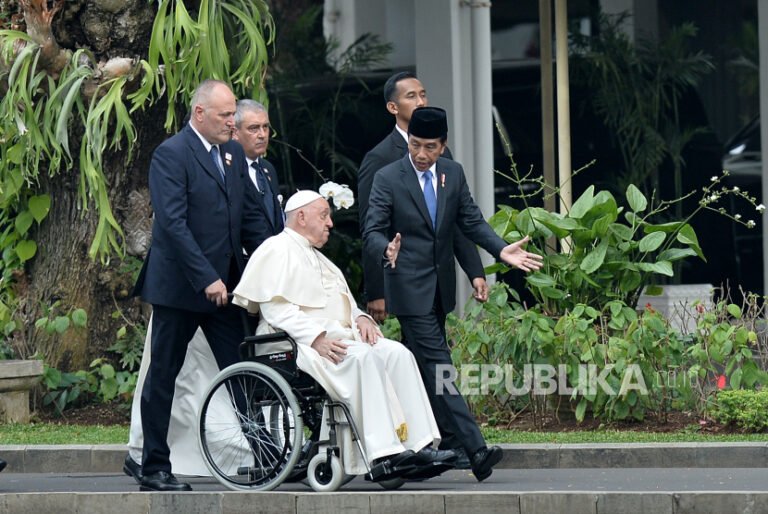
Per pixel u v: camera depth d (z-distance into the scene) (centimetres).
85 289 3809
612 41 5375
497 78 5306
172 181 2533
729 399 3114
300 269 2588
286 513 2384
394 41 5334
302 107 5206
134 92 3647
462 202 2775
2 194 3778
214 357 2680
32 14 3522
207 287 2483
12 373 3459
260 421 2550
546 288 3328
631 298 3397
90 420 3606
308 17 5619
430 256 2725
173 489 2522
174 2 3709
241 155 2659
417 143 2681
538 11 5350
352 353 2472
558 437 3075
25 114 3562
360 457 2481
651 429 3183
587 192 3372
